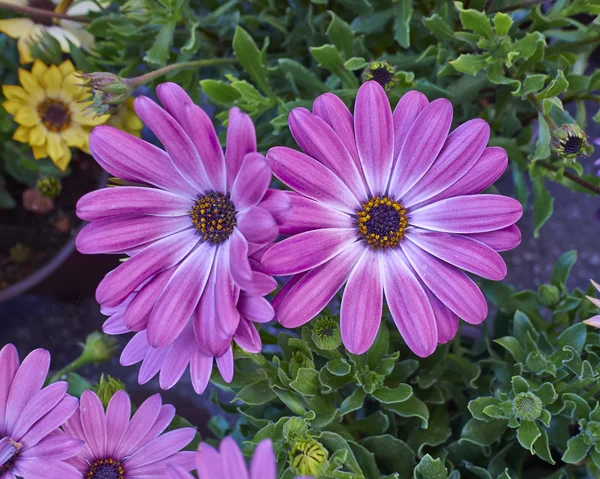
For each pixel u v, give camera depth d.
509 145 0.39
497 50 0.36
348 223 0.30
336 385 0.33
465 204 0.30
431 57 0.39
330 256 0.29
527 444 0.32
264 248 0.29
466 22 0.36
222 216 0.30
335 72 0.37
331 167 0.29
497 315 0.38
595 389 0.33
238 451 0.26
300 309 0.29
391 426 0.36
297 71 0.38
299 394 0.33
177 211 0.30
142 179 0.29
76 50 0.42
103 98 0.34
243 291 0.28
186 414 0.46
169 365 0.30
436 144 0.30
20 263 0.49
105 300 0.29
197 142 0.29
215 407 0.51
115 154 0.29
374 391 0.33
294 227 0.29
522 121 0.42
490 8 0.39
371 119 0.30
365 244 0.30
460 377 0.38
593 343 0.35
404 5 0.38
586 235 0.54
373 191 0.30
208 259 0.30
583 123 0.40
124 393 0.32
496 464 0.35
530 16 0.39
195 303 0.29
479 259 0.30
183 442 0.32
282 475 0.31
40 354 0.31
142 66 0.45
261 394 0.33
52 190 0.45
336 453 0.31
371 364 0.34
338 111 0.30
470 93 0.38
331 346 0.31
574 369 0.33
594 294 0.36
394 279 0.30
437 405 0.38
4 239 0.49
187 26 0.40
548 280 0.54
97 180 0.49
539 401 0.32
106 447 0.32
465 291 0.30
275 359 0.32
